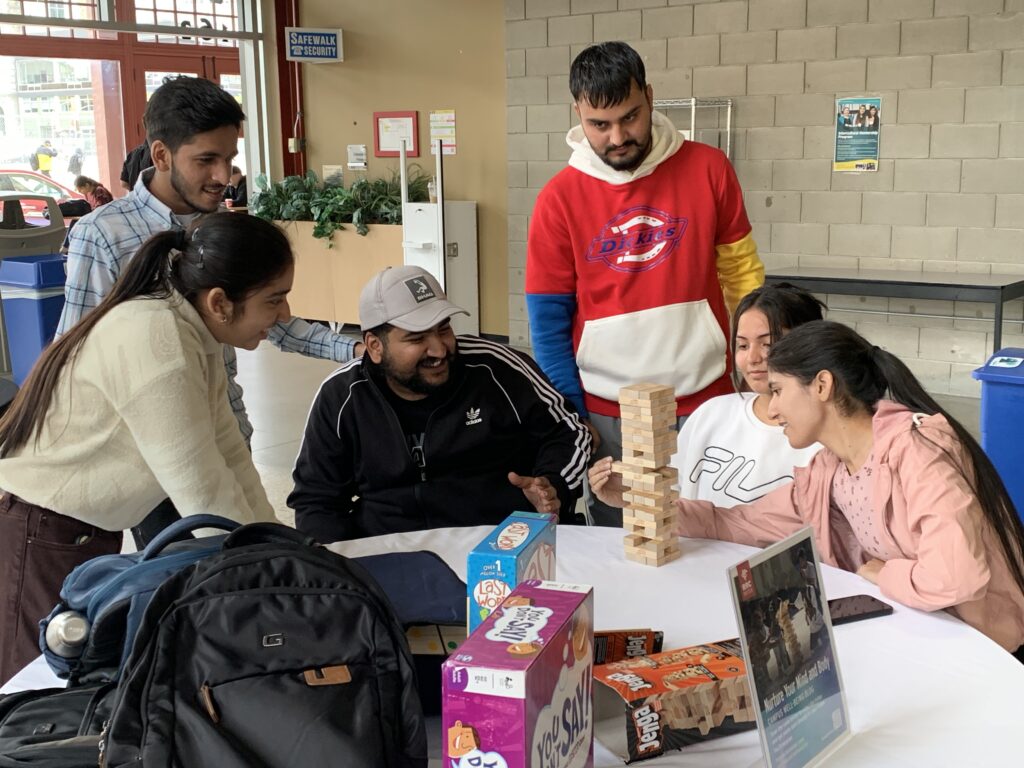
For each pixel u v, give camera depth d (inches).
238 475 73.3
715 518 73.8
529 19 271.3
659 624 58.7
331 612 42.5
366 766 38.9
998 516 61.4
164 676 40.7
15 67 314.2
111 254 85.2
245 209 343.9
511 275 293.4
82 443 66.1
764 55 233.8
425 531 76.7
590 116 90.9
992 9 203.9
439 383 82.1
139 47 335.9
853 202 227.9
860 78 222.1
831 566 67.4
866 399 64.9
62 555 68.7
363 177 330.3
